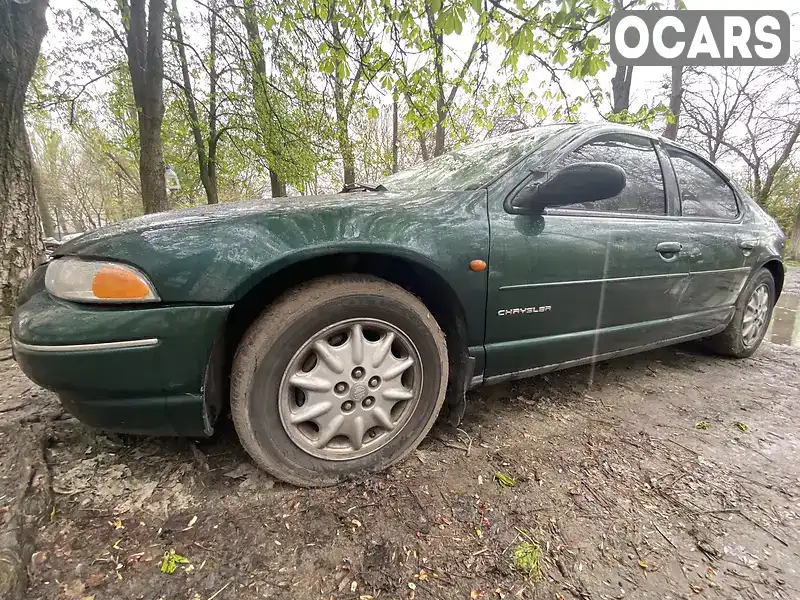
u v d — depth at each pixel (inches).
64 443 63.7
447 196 66.9
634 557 47.5
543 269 70.6
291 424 56.8
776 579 45.1
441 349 65.3
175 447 64.1
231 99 343.9
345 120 277.9
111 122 364.5
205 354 50.3
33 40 148.8
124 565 43.3
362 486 58.6
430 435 73.0
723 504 56.9
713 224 101.3
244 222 53.4
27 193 149.2
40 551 43.9
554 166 73.8
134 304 47.8
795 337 158.9
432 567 45.3
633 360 118.0
